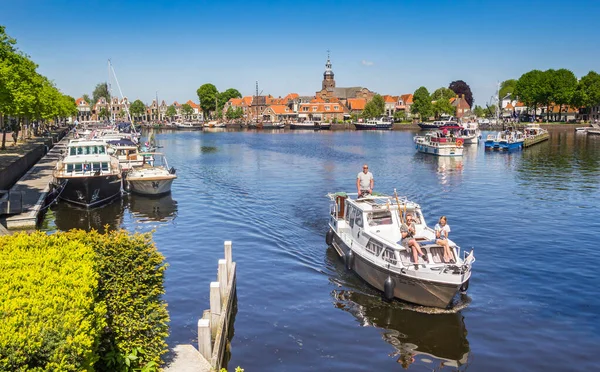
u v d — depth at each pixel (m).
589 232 26.34
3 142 55.06
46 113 79.62
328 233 24.09
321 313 16.97
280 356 14.22
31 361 7.26
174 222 29.52
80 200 33.97
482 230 26.80
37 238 11.05
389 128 147.75
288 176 48.59
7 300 7.87
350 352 14.52
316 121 162.75
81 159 35.66
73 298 8.40
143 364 10.79
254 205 33.66
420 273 16.77
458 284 16.39
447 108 160.88
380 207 20.70
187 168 56.31
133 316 10.71
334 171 52.47
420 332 15.71
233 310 17.05
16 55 41.28
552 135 112.62
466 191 39.44
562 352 14.44
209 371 11.33
